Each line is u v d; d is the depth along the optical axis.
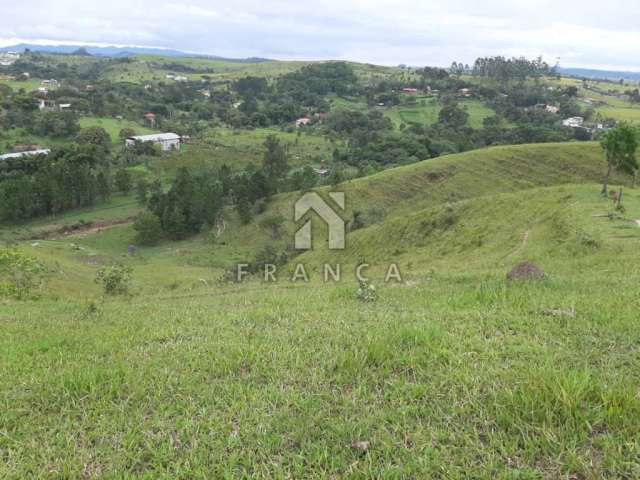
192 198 64.94
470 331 5.54
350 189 61.31
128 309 10.01
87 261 50.78
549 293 7.64
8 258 21.17
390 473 2.98
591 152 57.97
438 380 4.23
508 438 3.29
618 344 4.91
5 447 3.53
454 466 3.04
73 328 7.69
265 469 3.11
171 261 53.25
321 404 3.90
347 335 5.66
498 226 31.55
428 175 61.25
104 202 75.94
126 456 3.32
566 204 29.66
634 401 3.51
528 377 4.02
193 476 3.08
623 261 14.50
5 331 7.68
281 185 73.25
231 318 7.23
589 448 3.14
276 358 4.94
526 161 59.91
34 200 66.69
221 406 3.97
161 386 4.36
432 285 10.47
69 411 3.97
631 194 31.77
